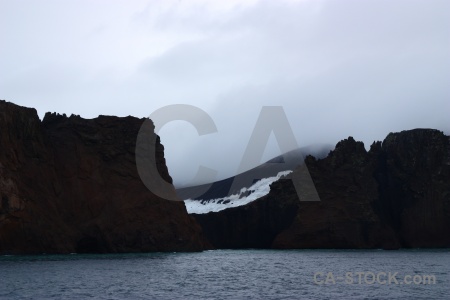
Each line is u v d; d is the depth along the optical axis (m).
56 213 161.50
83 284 80.50
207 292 75.00
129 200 173.62
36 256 142.62
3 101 159.38
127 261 126.94
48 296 68.75
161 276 94.31
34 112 169.50
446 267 118.12
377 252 196.25
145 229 171.75
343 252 196.50
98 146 178.50
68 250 156.50
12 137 157.38
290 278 93.62
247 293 74.12
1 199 140.62
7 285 77.44
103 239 164.25
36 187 160.50
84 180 171.50
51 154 169.75
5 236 143.88
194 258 148.38
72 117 182.38
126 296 70.12
